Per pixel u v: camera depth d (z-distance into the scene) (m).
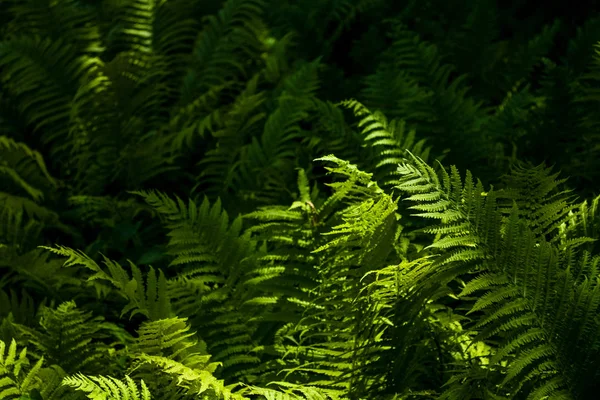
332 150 4.62
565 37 6.51
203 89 6.03
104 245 4.84
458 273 2.93
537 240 3.12
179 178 5.60
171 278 4.61
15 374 3.00
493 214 2.89
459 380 3.06
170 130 5.54
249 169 5.01
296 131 5.55
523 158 4.64
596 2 6.62
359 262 3.13
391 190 4.20
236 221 3.68
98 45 6.54
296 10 6.63
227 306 3.59
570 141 4.66
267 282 3.36
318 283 3.31
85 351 3.45
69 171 5.67
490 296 2.83
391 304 3.08
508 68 5.95
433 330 3.22
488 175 4.51
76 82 5.94
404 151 4.20
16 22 6.85
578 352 2.81
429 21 6.48
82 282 4.44
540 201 3.23
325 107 4.70
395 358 3.09
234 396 2.78
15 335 3.59
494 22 6.12
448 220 2.90
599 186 4.41
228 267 3.64
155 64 6.05
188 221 3.69
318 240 3.35
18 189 5.39
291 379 3.38
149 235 5.05
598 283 2.86
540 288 2.83
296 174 5.01
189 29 6.40
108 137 5.54
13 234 4.76
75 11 6.61
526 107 5.20
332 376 3.25
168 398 3.05
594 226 3.31
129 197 5.47
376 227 3.05
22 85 5.80
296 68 5.96
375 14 6.81
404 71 5.45
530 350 2.79
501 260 2.87
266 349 3.40
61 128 5.83
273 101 5.63
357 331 3.09
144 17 6.68
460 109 4.79
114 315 4.41
